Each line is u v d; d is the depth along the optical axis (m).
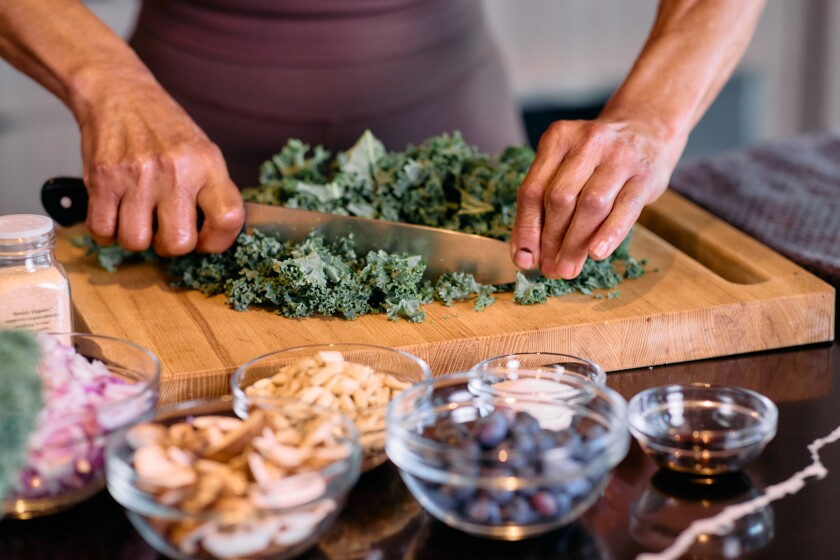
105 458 0.95
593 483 0.93
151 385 1.02
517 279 1.41
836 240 1.71
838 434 1.17
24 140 2.94
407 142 2.12
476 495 0.92
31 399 0.85
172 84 2.06
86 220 1.47
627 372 1.36
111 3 2.92
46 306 1.20
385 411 1.04
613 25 3.54
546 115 3.56
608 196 1.30
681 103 1.48
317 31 1.99
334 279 1.38
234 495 0.86
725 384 1.32
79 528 0.99
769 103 3.95
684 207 1.85
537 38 3.47
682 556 0.94
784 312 1.42
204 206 1.42
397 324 1.36
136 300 1.45
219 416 1.02
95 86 1.47
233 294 1.41
